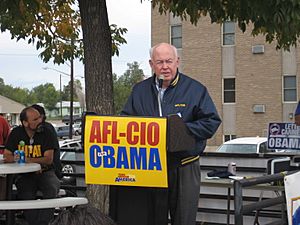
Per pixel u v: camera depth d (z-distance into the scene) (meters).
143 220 3.14
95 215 1.58
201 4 5.81
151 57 3.35
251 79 26.70
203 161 6.59
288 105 25.98
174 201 3.23
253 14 5.30
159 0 7.65
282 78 26.17
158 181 2.96
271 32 5.51
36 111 5.72
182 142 2.98
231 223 6.23
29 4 5.26
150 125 2.96
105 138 2.99
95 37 5.45
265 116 26.45
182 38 27.95
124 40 8.46
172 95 3.29
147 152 2.96
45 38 8.13
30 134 5.75
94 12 5.45
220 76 27.28
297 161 6.32
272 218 5.77
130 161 2.98
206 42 27.48
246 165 6.35
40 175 5.72
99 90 5.46
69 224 1.55
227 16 6.21
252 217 5.90
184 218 3.22
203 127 3.17
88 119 3.02
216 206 6.33
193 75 27.83
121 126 2.99
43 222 5.29
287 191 3.68
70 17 8.26
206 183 5.25
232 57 27.03
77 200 4.82
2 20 7.04
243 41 26.73
